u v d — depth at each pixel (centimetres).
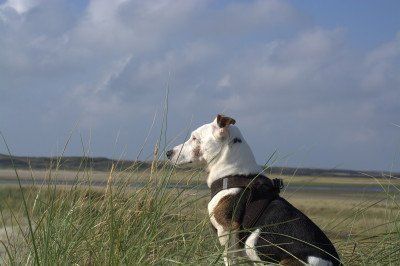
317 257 223
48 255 213
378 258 245
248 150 250
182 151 254
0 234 237
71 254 222
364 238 254
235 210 235
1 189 241
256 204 236
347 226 264
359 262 248
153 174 238
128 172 240
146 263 215
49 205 229
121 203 234
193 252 225
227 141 248
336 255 230
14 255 225
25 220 245
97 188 242
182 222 237
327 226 265
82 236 226
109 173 239
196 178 244
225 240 238
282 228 230
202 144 251
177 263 214
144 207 230
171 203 237
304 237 227
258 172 248
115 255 215
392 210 253
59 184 238
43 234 221
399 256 243
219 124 249
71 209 232
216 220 240
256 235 232
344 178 4234
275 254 229
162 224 234
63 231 225
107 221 229
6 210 245
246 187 239
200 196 243
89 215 234
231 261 228
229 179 243
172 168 240
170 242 229
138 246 219
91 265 222
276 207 234
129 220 229
